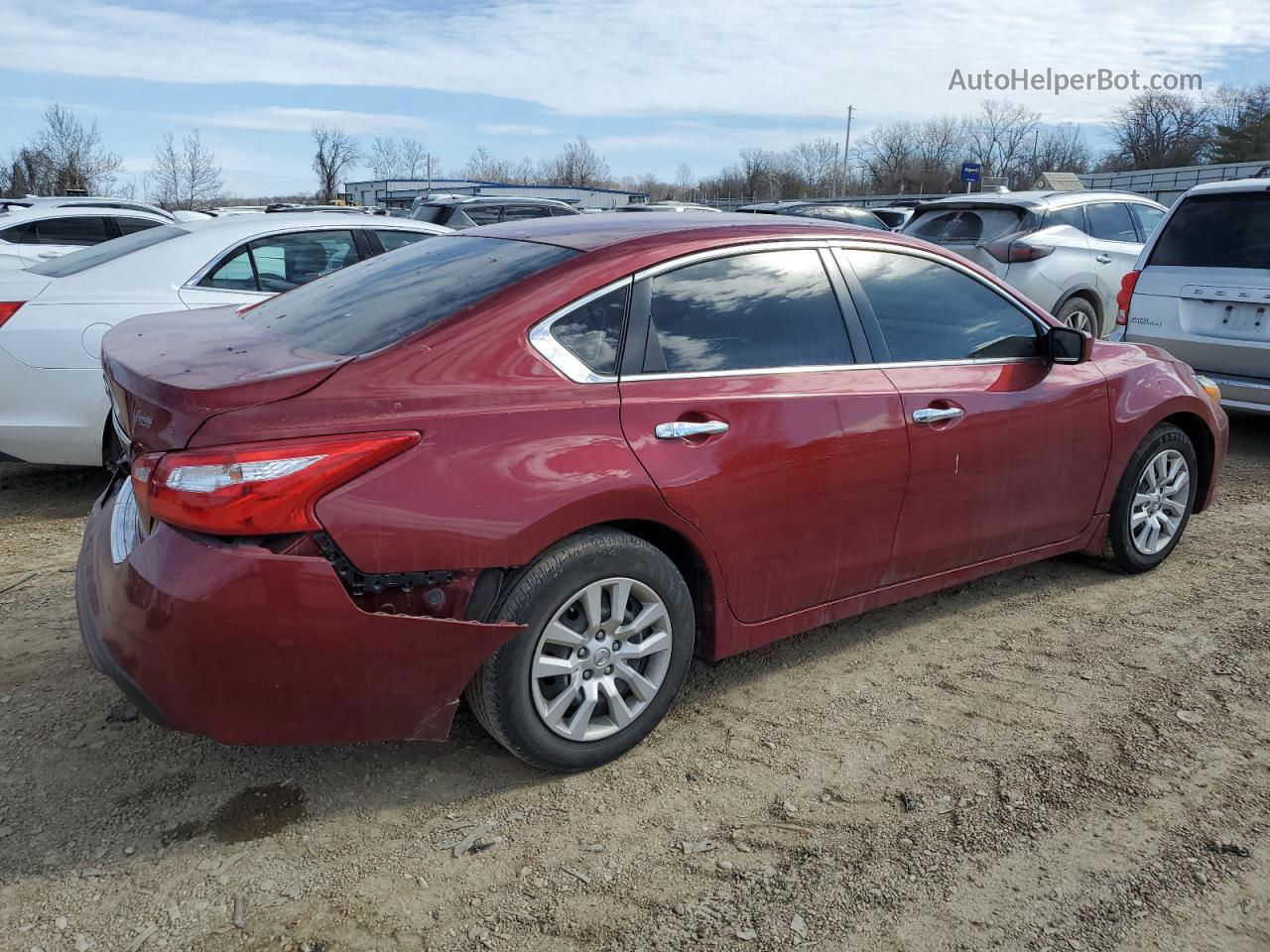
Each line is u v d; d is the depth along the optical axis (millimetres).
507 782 2924
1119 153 59781
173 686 2422
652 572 2914
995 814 2797
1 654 3609
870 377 3430
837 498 3314
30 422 4977
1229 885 2525
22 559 4590
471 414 2625
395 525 2477
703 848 2648
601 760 2971
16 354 4906
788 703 3396
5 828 2660
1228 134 52656
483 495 2584
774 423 3135
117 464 3059
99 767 2943
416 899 2449
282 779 2912
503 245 3316
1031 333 3961
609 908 2428
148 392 2561
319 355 2734
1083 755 3088
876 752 3102
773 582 3260
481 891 2482
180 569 2381
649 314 3008
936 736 3191
